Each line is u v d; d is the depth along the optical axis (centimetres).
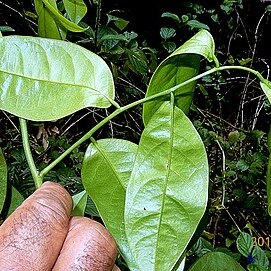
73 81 15
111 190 16
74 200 16
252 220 78
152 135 15
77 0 19
